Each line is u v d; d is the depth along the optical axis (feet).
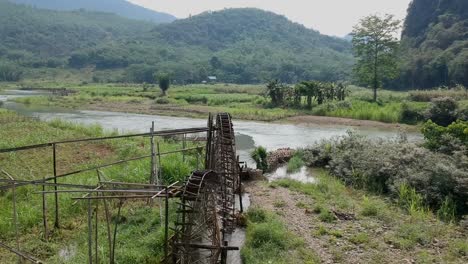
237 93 257.55
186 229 30.73
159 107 180.45
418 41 314.14
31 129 92.22
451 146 60.49
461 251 36.42
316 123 138.00
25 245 34.83
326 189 56.85
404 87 282.36
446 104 114.83
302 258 34.76
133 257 32.14
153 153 44.24
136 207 44.42
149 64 481.46
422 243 38.27
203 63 479.00
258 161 70.08
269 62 492.54
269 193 54.70
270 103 180.34
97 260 29.99
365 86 312.71
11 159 62.44
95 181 48.08
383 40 189.16
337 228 42.04
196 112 162.40
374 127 129.08
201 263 31.45
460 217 45.70
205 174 32.22
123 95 237.66
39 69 490.90
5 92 289.74
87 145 75.77
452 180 49.08
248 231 39.50
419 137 108.37
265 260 33.81
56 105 192.44
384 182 57.11
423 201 49.11
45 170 57.52
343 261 34.68
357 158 63.82
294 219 44.73
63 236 37.35
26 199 45.42
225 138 51.62
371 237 39.65
